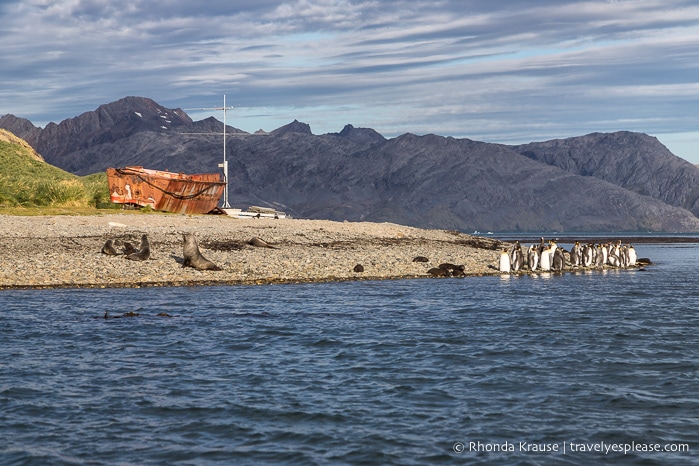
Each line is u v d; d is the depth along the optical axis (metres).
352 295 47.25
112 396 22.94
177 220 83.25
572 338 33.22
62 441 19.12
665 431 20.16
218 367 26.84
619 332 34.91
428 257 72.94
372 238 85.31
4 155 134.62
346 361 28.05
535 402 22.67
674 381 25.25
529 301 46.59
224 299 44.06
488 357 28.97
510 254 74.06
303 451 18.52
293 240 75.50
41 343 30.64
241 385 24.34
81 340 31.38
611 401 22.80
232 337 32.50
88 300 42.56
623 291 53.94
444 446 18.92
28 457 18.02
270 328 34.81
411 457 18.20
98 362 27.36
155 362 27.48
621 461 18.12
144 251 58.09
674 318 39.62
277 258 63.00
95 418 20.89
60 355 28.45
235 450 18.59
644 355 29.45
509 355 29.33
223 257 61.62
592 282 61.59
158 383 24.52
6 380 24.56
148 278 51.38
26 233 66.62
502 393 23.66
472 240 99.69
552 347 31.06
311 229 86.50
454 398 23.03
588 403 22.61
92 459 17.97
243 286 50.50
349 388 24.11
